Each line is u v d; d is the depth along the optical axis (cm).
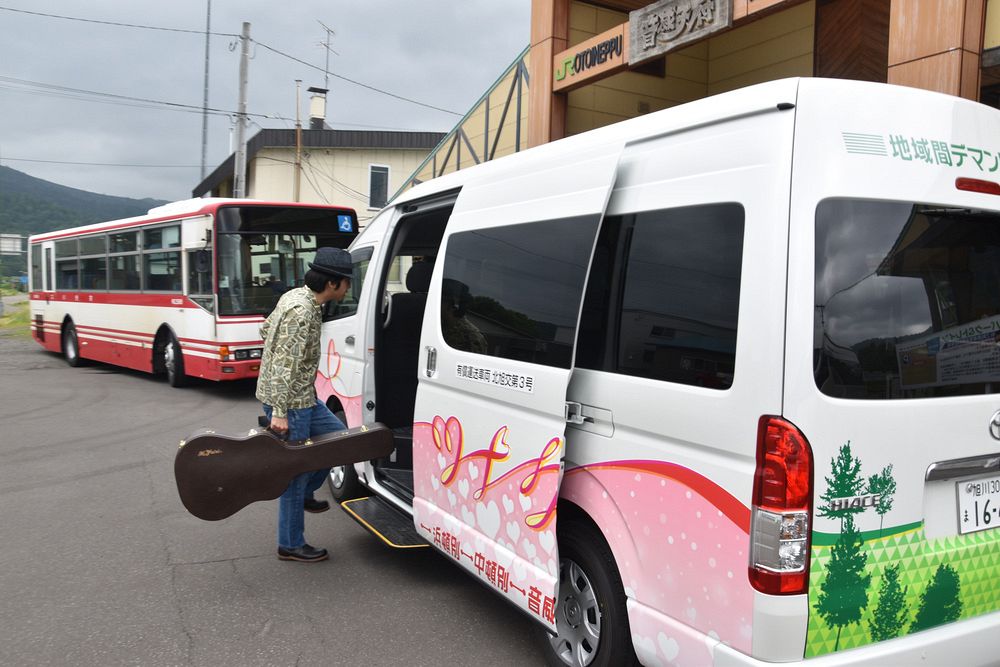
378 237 508
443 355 377
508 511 317
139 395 1089
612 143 283
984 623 240
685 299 244
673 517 242
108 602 392
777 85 226
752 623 214
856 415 216
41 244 1600
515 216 334
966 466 238
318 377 571
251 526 517
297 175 2620
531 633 362
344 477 543
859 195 222
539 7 977
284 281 1062
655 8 793
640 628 254
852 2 812
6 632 357
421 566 448
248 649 342
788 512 209
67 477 642
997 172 255
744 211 226
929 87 555
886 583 223
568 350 286
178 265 1102
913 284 233
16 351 1791
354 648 345
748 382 219
